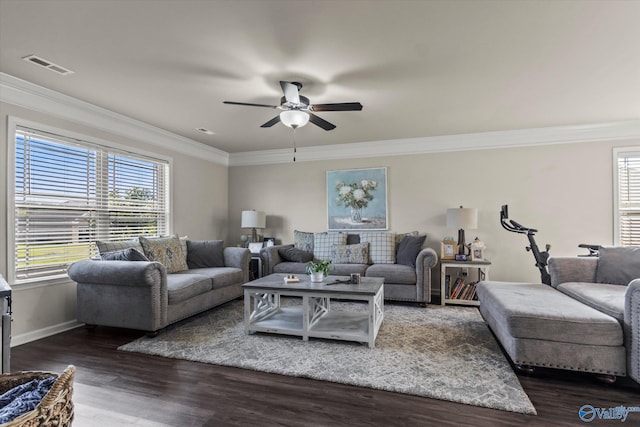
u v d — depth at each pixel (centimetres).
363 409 189
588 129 427
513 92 316
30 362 255
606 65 262
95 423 177
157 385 218
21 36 218
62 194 335
